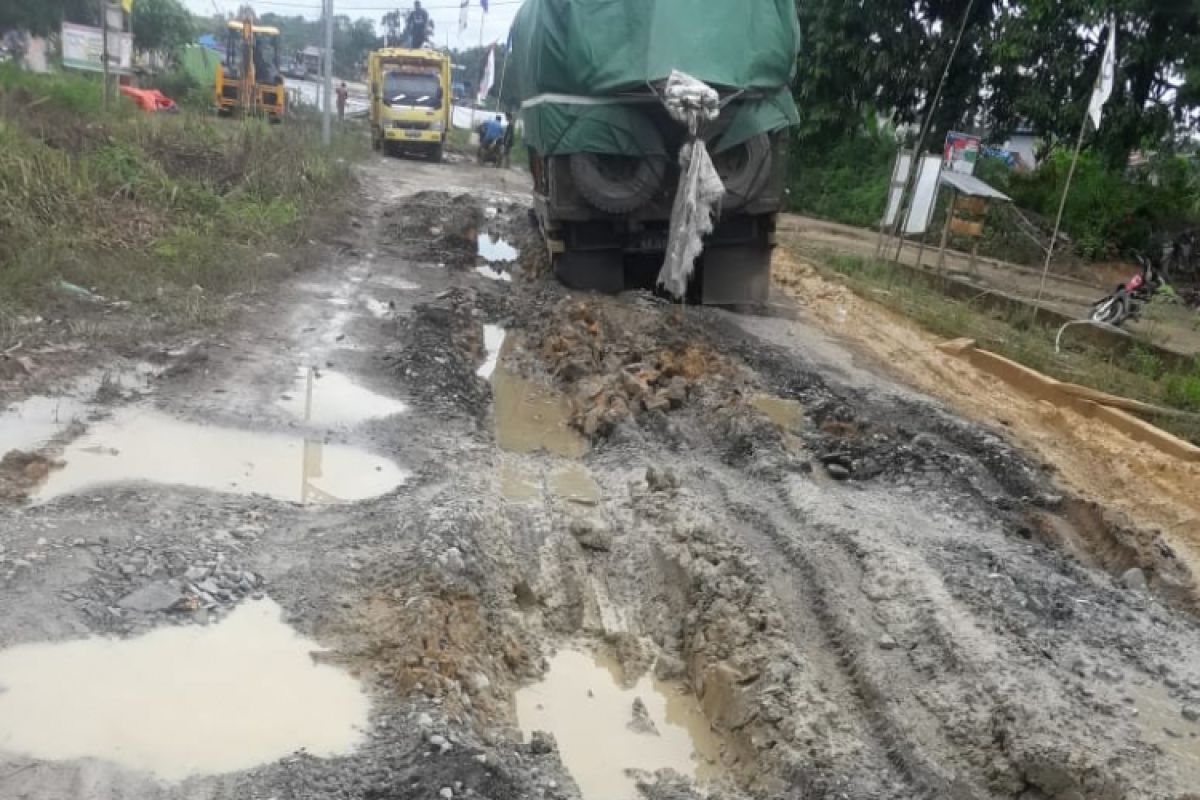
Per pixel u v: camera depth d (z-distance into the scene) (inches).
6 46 1268.5
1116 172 872.3
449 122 1258.6
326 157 796.0
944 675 185.9
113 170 494.9
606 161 441.7
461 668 177.8
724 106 425.7
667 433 308.3
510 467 283.4
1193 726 179.3
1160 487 308.8
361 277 481.4
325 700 162.1
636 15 415.2
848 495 271.7
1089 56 788.0
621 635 212.1
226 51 1232.2
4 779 135.9
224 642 174.2
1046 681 185.0
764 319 475.8
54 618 171.2
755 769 169.3
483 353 395.2
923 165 646.5
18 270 349.7
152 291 379.9
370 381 324.2
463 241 620.7
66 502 212.5
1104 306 540.7
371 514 229.1
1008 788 161.6
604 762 174.7
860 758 165.6
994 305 592.4
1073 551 260.1
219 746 148.2
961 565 228.5
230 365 317.7
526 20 521.0
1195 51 732.7
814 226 986.7
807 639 199.6
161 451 249.1
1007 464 303.9
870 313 521.0
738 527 243.8
